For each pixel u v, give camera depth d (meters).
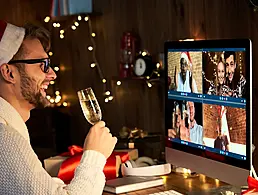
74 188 1.55
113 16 3.20
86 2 3.41
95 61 3.40
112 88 3.27
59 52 3.69
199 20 2.48
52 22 3.69
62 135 3.67
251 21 2.13
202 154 2.07
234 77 1.87
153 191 2.10
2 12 3.76
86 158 1.63
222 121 1.94
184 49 2.14
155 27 2.84
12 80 1.60
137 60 2.82
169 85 2.28
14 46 1.59
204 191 2.00
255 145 2.19
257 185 1.80
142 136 2.73
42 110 3.61
